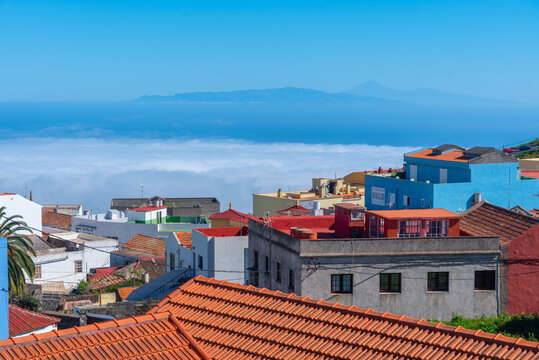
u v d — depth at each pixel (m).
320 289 38.97
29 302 59.56
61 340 21.30
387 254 38.84
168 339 22.36
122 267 73.44
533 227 39.47
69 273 81.50
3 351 20.31
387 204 65.31
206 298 25.64
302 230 40.84
